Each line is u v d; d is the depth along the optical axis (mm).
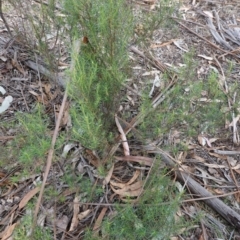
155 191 845
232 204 944
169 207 820
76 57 782
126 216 814
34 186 937
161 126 954
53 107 1095
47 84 1162
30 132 846
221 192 963
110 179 944
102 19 802
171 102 983
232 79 1244
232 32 1438
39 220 878
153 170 905
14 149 917
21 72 1194
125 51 941
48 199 900
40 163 899
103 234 827
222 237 887
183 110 931
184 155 1013
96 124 829
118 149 987
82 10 871
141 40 1074
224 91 1148
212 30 1431
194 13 1510
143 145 990
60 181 939
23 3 1338
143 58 1243
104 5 845
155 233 788
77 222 883
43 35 1115
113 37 841
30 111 1093
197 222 899
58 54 1212
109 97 906
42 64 1191
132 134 1000
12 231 864
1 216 897
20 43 1202
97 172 955
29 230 846
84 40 914
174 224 829
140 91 1137
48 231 849
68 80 834
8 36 1279
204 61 1307
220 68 1281
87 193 920
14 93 1141
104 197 919
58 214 897
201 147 1046
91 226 873
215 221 911
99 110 901
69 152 981
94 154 962
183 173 958
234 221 892
